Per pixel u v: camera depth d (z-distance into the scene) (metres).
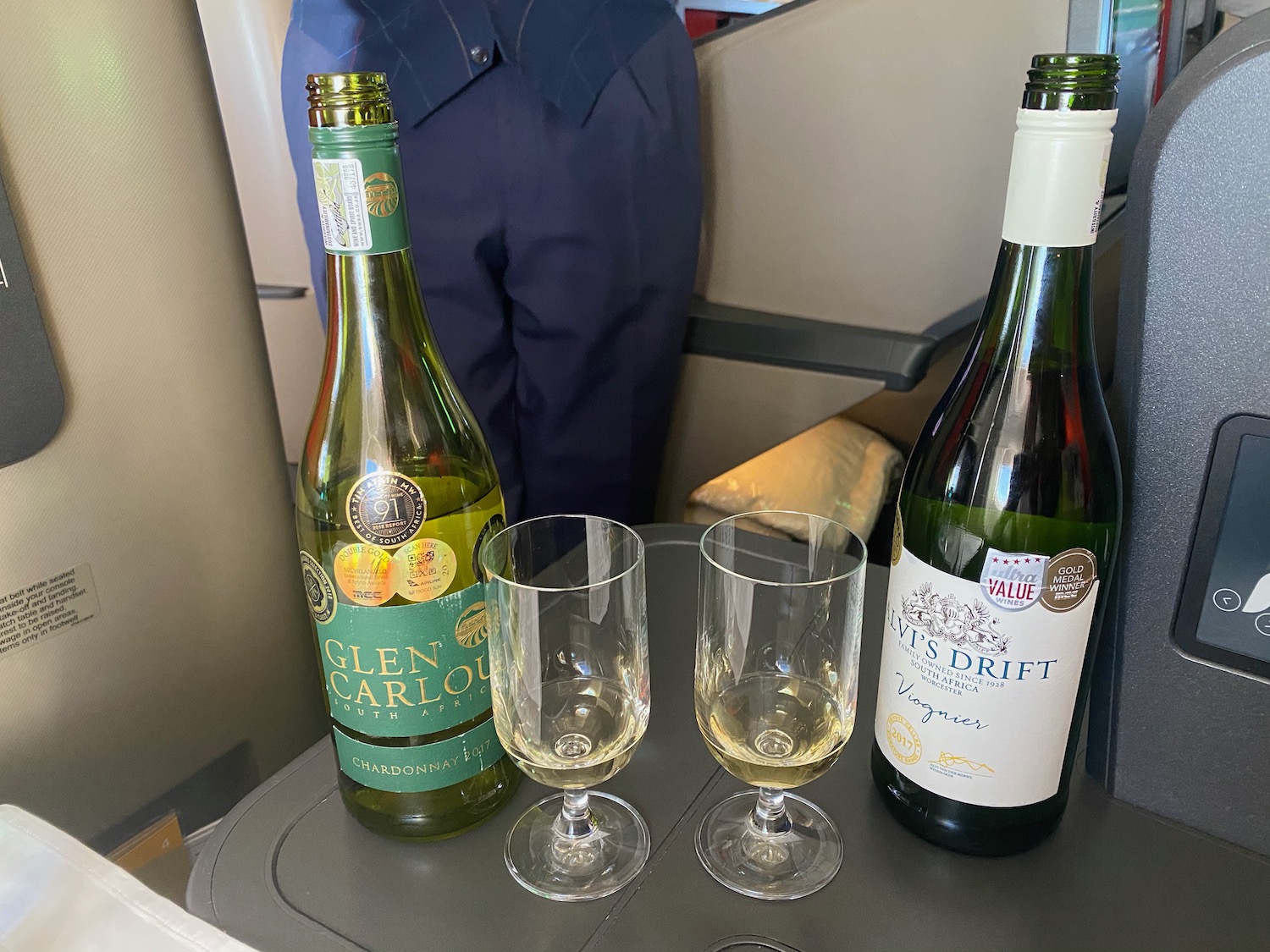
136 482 0.52
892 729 0.45
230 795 0.63
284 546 0.62
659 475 1.08
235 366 0.56
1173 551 0.41
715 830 0.46
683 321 0.98
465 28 0.78
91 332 0.48
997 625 0.39
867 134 0.90
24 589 0.48
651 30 0.84
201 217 0.52
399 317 0.45
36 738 0.50
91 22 0.45
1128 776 0.47
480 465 0.50
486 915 0.42
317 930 0.42
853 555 0.44
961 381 0.45
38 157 0.44
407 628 0.42
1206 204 0.36
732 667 0.44
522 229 0.83
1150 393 0.40
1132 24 0.87
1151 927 0.41
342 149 0.37
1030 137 0.34
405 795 0.46
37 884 0.39
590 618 0.43
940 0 0.83
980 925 0.41
